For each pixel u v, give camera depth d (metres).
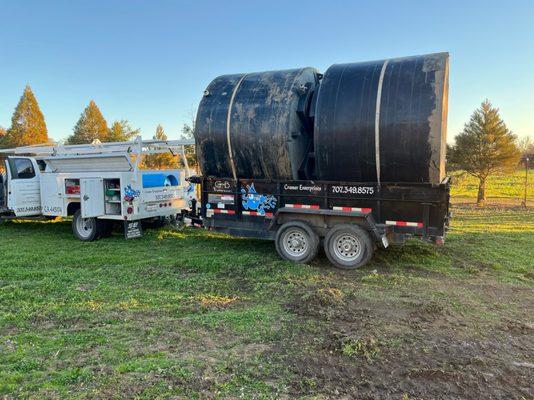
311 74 8.11
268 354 3.86
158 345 4.05
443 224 6.49
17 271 6.76
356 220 7.04
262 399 3.13
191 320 4.67
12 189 10.40
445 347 4.04
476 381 3.42
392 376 3.48
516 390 3.30
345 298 5.45
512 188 23.78
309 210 7.25
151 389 3.24
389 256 7.90
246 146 7.54
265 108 7.43
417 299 5.44
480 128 18.41
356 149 6.70
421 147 6.28
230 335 4.28
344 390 3.27
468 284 6.19
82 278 6.39
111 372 3.50
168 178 10.66
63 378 3.40
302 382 3.38
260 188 7.81
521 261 7.54
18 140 46.66
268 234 7.86
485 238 9.70
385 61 6.95
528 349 4.03
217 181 8.21
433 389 3.30
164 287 6.02
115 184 9.58
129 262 7.55
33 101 48.06
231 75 8.35
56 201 10.45
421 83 6.34
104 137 48.19
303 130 7.66
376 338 4.19
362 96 6.66
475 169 18.45
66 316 4.81
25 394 3.19
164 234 10.46
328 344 4.04
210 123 7.84
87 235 9.73
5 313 4.88
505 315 4.93
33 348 3.98
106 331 4.38
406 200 6.66
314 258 7.68
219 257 7.80
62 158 10.42
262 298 5.49
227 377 3.44
